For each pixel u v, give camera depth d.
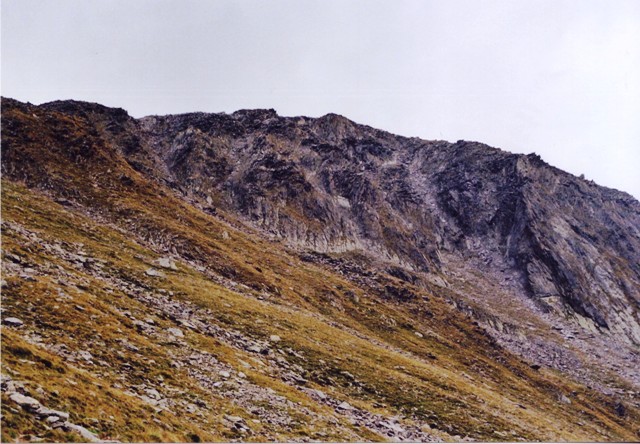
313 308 79.12
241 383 35.34
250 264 84.75
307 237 133.12
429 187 197.50
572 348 119.31
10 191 67.38
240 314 55.69
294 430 30.05
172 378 31.00
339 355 54.81
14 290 33.09
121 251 62.34
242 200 138.75
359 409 41.16
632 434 76.88
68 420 19.02
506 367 89.19
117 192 85.12
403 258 145.88
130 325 37.31
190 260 73.12
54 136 89.44
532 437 49.12
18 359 22.34
